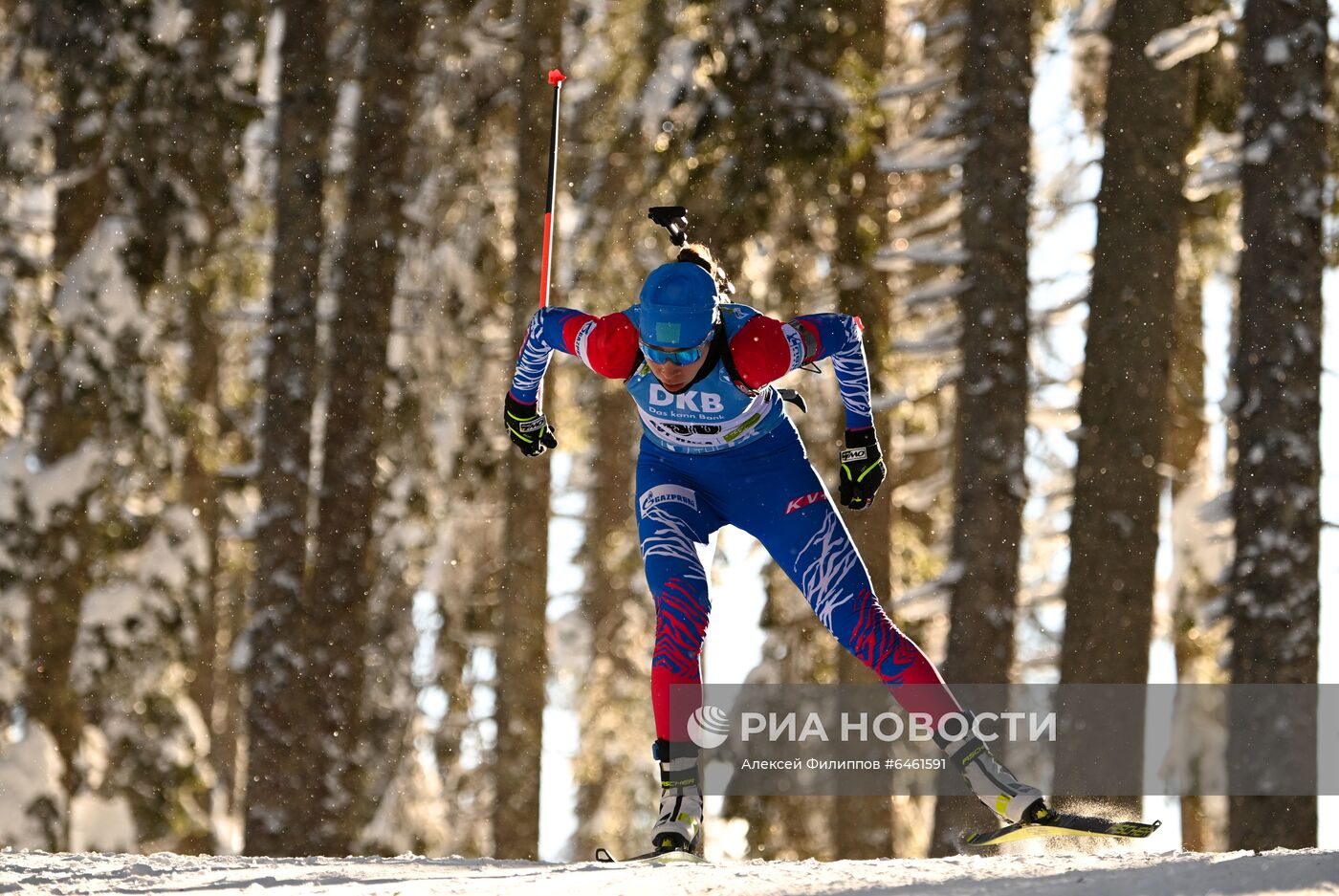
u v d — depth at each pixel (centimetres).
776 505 1593
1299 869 1118
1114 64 4225
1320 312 3734
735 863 1526
